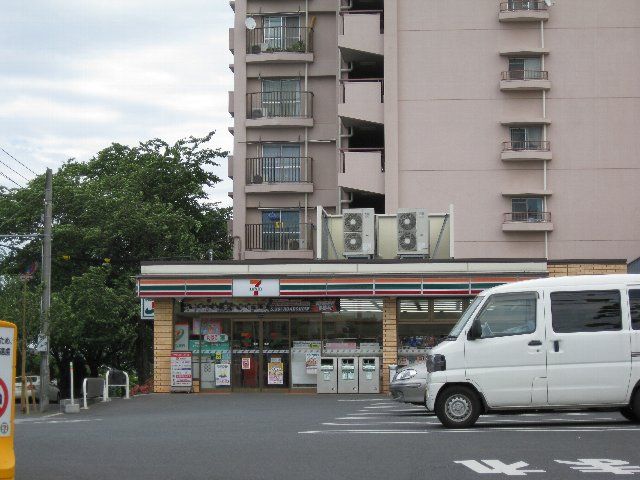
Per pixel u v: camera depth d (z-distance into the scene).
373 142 49.56
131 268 47.41
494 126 46.28
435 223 37.91
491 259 33.06
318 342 33.34
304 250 48.62
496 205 46.03
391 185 45.81
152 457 13.17
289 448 13.91
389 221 38.38
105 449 14.28
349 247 36.84
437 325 33.16
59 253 46.72
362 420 19.97
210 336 33.69
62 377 48.03
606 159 46.09
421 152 46.22
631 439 14.24
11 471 8.38
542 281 17.06
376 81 46.97
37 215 46.81
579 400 16.67
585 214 45.94
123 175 50.41
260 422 19.66
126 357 50.84
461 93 46.41
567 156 46.19
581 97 46.31
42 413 31.45
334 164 49.84
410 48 46.69
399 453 13.09
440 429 16.61
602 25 46.53
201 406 27.00
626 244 45.78
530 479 10.71
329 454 13.11
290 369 33.28
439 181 46.03
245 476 11.23
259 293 32.81
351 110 46.72
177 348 33.81
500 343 16.86
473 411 16.88
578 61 46.44
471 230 45.94
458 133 46.25
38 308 34.50
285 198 49.66
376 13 47.56
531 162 46.12
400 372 23.52
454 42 46.62
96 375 48.69
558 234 45.88
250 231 49.28
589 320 16.84
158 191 50.94
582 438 14.43
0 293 34.53
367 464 12.06
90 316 42.91
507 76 46.34
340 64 48.53
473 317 17.00
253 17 50.78
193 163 52.47
